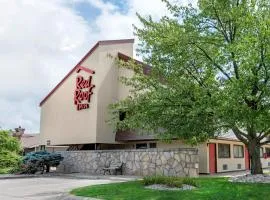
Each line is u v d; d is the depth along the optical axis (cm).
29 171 2591
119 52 3023
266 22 1330
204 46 1592
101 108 2864
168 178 1459
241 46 1302
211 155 2592
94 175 2389
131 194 1241
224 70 1597
